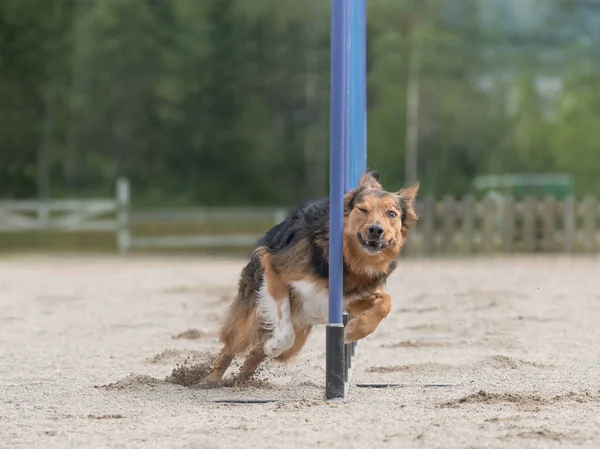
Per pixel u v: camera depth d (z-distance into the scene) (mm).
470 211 22578
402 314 11320
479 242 22688
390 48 54188
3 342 9531
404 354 8617
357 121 8547
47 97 49500
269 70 57062
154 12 56250
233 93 57062
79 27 55281
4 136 48375
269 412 6066
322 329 10102
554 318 10883
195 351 8641
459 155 56719
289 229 6922
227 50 56875
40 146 50188
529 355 8461
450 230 22609
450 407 6148
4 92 48188
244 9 56688
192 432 5484
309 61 56906
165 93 55000
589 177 51750
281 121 58375
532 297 12961
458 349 8859
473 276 16281
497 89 58469
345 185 7184
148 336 9844
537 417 5727
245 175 58312
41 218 27141
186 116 56688
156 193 55250
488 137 56656
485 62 58500
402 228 7059
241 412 6098
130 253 26328
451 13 58344
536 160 55969
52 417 6055
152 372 7859
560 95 57969
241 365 7828
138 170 57062
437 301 12453
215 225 36062
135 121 56719
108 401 6590
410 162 52125
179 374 7434
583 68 57844
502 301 12406
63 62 50031
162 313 11617
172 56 55562
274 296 6797
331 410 6078
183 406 6375
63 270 19047
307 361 8273
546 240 22812
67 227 27016
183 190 56688
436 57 54250
